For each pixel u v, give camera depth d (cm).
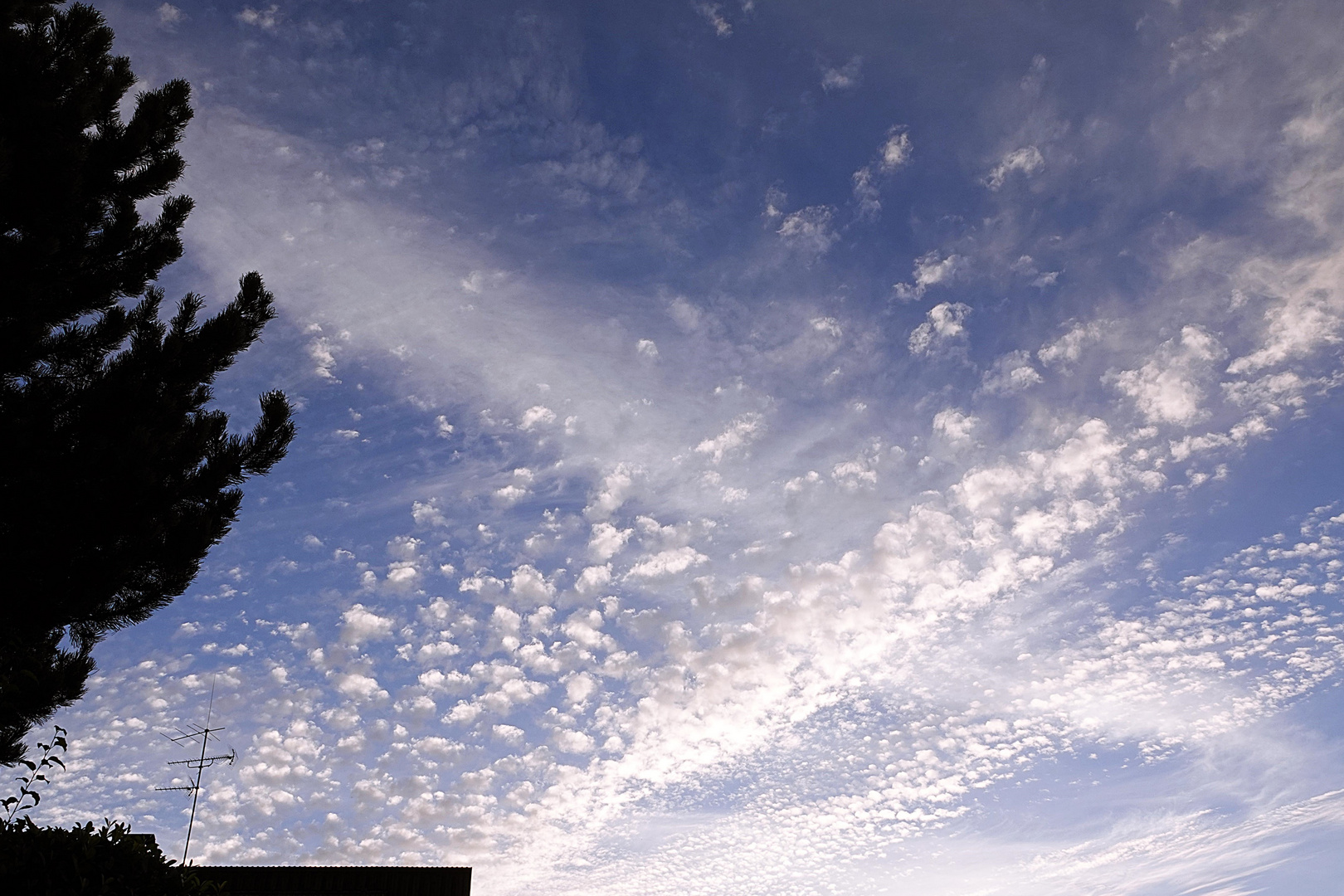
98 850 484
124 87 1030
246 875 1336
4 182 876
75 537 869
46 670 722
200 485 947
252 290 1067
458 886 1368
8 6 941
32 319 899
